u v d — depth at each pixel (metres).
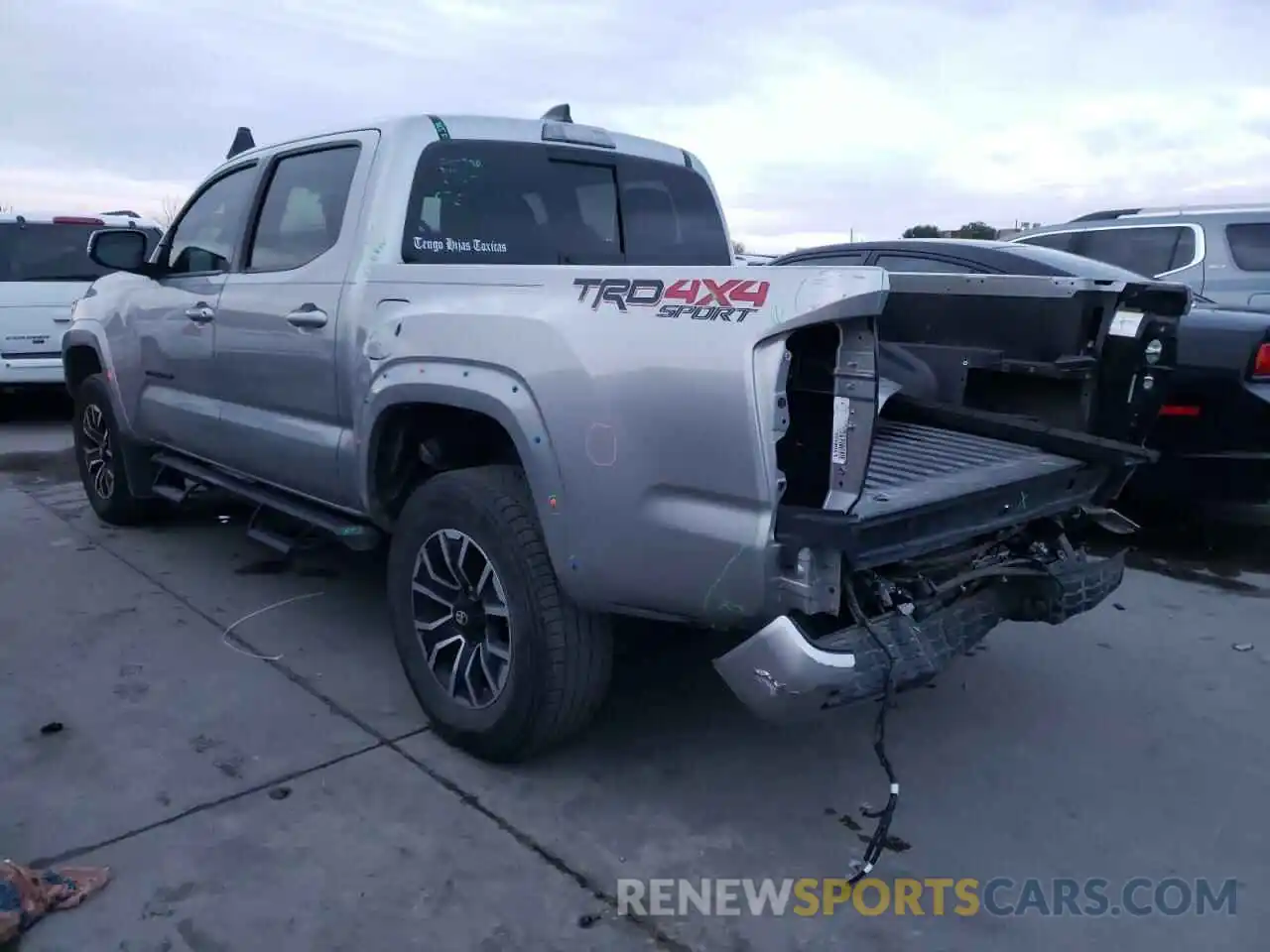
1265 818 3.36
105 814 3.21
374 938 2.70
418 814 3.25
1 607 4.98
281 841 3.09
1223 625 5.05
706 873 3.01
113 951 2.62
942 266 6.16
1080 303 3.80
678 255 4.58
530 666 3.25
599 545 3.00
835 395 2.62
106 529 6.40
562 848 3.10
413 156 3.88
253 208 4.66
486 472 3.44
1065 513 3.70
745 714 3.98
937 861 3.11
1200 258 8.39
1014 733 3.92
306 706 3.98
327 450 4.02
